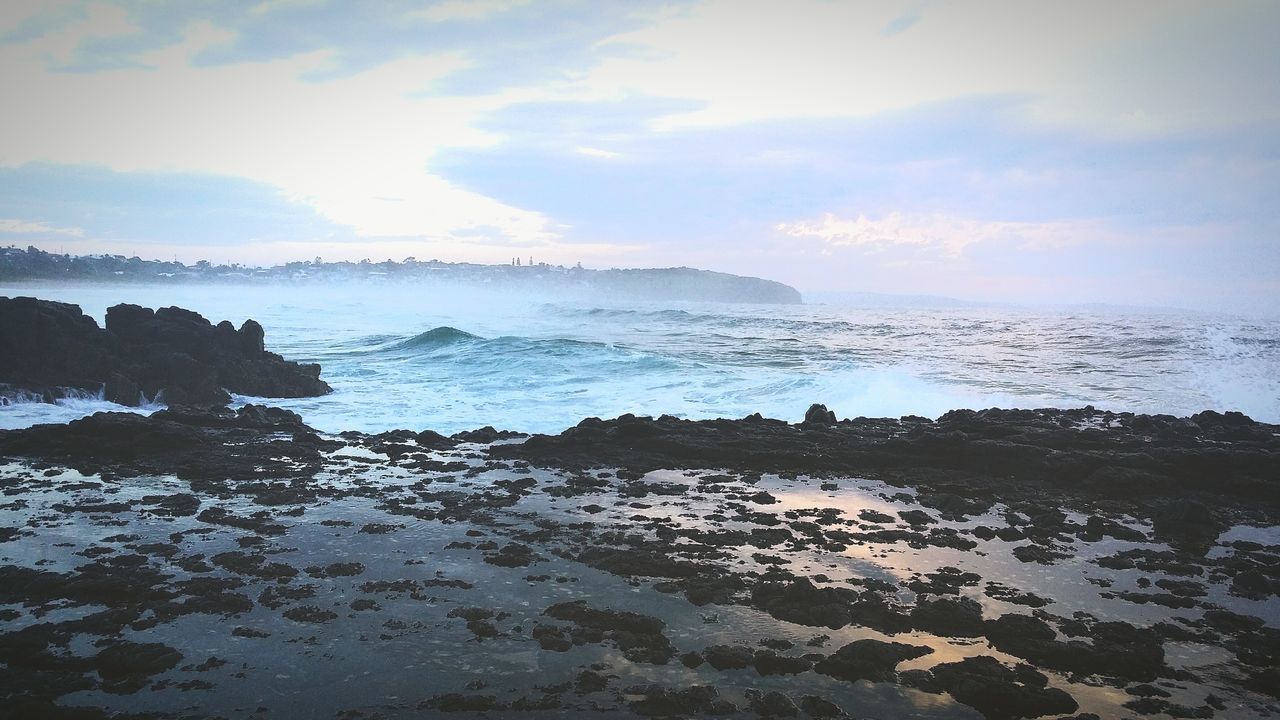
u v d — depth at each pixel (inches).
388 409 834.2
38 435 570.9
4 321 856.9
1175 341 1509.6
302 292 7549.2
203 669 241.4
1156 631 275.0
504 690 230.4
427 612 284.7
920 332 2108.8
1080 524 408.2
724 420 640.4
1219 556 362.6
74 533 372.5
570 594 302.4
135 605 288.0
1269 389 965.2
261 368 949.2
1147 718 220.1
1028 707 222.4
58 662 243.8
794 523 397.7
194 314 1014.4
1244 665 251.9
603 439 592.7
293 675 238.7
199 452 556.4
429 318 2930.6
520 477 497.7
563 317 3078.2
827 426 636.1
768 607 289.0
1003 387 987.9
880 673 241.3
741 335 2071.9
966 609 282.5
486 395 929.5
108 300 4461.1
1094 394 938.1
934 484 484.7
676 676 239.6
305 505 426.6
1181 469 494.3
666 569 325.1
